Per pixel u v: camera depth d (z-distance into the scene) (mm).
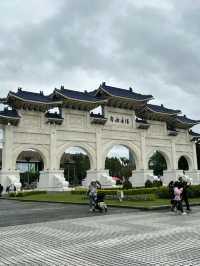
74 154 122312
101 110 64750
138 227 17891
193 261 10938
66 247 13375
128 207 28188
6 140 52719
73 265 10711
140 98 66938
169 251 12352
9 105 56344
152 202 31281
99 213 25203
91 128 61906
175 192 24562
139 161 67750
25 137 54656
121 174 120000
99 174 60719
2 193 50594
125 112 67000
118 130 65312
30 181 105312
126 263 10844
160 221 20094
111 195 37031
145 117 70938
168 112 72188
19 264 10914
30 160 100438
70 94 59312
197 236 15039
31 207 31953
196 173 77500
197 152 94938
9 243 14469
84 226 18703
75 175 116625
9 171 52188
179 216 22484
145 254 11961
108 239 14773
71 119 59906
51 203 36125
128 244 13688
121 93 65875
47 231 17297
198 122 78438
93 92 65500
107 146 63406
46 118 56938
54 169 56375
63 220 21641
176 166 74062
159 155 105188
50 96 59156
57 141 57719
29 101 53500
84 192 47812
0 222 21438
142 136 68750
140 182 66812
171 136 74688
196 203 30016
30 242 14555
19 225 19844
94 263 10922
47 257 11797
